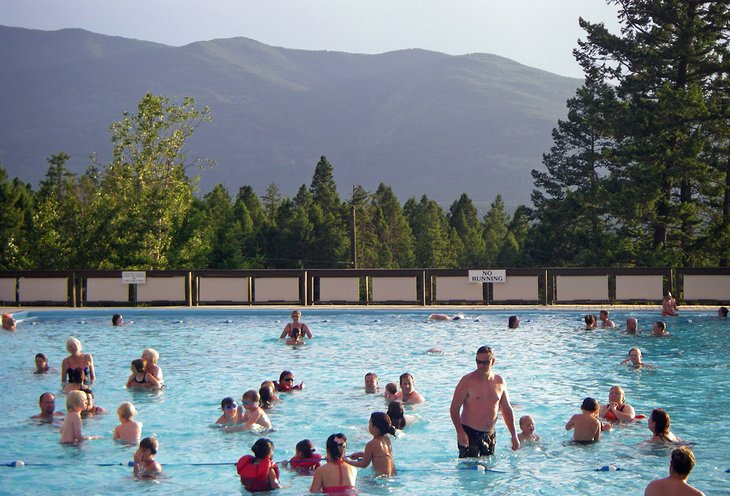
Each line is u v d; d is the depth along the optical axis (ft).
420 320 87.97
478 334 75.97
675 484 25.93
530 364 58.65
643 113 132.16
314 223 304.30
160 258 135.85
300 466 33.14
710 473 32.60
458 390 34.68
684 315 88.84
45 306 98.53
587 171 200.34
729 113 128.36
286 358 62.28
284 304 97.76
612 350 65.21
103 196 141.28
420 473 32.71
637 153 133.18
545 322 85.25
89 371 51.08
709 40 136.36
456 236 386.73
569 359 60.80
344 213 307.58
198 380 53.06
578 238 157.69
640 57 140.77
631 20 144.25
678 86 138.72
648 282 94.63
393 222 368.48
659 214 137.59
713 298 94.17
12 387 50.47
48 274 98.43
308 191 407.44
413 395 45.98
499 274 95.86
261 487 30.53
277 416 42.63
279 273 97.91
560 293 95.71
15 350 66.49
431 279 98.89
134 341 72.18
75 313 93.40
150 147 148.46
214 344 70.18
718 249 133.49
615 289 95.14
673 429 39.73
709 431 39.32
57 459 34.91
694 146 129.18
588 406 37.24
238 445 37.27
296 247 291.58
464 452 34.42
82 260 129.70
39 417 41.93
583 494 30.14
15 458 35.12
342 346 68.64
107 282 98.27
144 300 97.91
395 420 39.11
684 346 67.31
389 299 97.19
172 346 69.00
